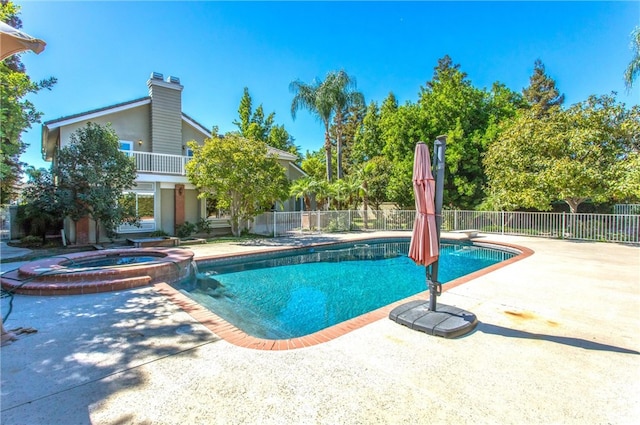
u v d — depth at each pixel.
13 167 15.10
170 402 2.77
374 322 4.62
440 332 4.08
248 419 2.53
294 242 14.92
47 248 13.15
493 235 17.17
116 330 4.47
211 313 5.22
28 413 2.63
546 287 6.58
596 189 14.19
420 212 4.57
